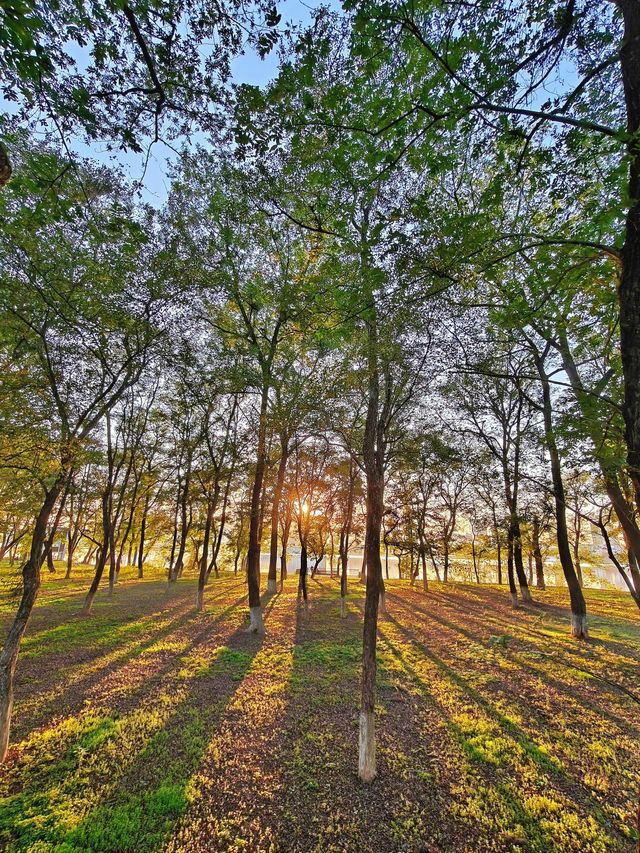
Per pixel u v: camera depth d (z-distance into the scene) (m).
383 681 8.77
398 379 8.53
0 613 14.50
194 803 4.99
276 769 5.68
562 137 3.93
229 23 3.58
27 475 8.32
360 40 3.61
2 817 4.68
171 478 24.08
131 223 5.23
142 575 27.45
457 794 5.23
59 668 9.31
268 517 25.47
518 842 4.47
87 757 5.88
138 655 10.30
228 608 16.55
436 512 27.03
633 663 10.07
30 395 7.75
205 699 7.80
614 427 6.07
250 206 6.99
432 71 3.99
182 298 8.76
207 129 4.46
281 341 13.11
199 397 13.84
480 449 16.59
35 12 2.96
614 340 7.08
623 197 3.71
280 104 4.05
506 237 4.11
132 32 3.61
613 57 3.35
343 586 15.82
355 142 4.25
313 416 10.23
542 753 6.12
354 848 4.38
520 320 5.43
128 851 4.30
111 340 8.23
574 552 28.50
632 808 4.99
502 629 13.69
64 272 7.46
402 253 4.47
